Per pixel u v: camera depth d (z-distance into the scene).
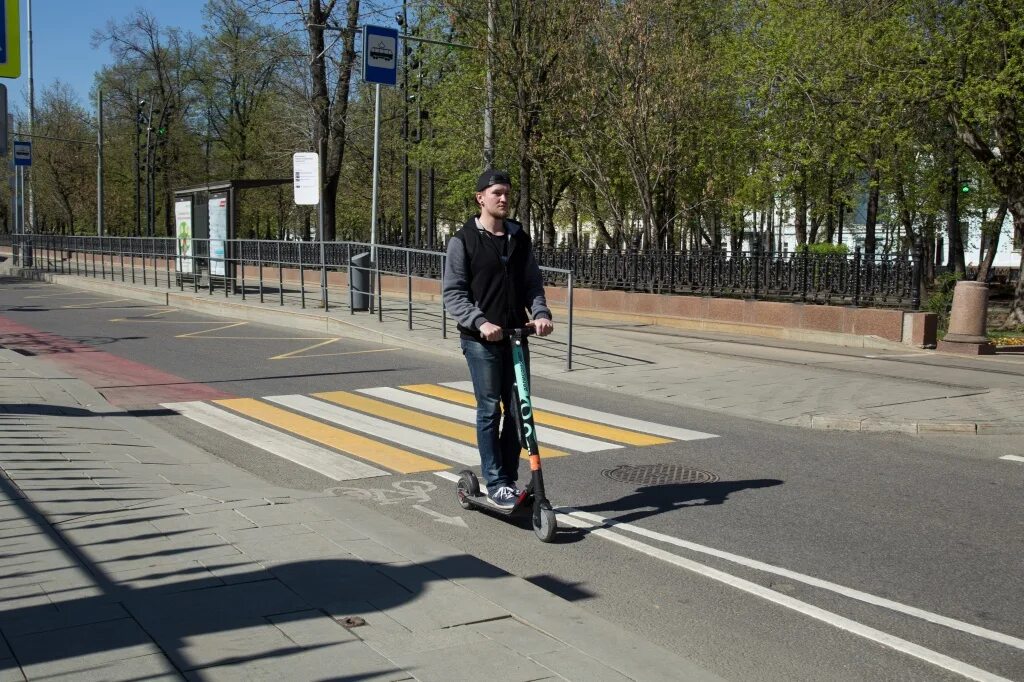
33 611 3.66
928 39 19.12
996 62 18.70
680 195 29.97
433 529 5.55
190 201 23.83
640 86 23.12
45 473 6.17
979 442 8.16
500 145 27.50
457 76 30.23
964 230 43.03
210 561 4.34
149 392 10.48
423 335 15.02
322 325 17.23
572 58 24.16
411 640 3.48
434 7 27.62
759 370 12.10
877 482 6.70
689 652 3.84
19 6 7.19
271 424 8.78
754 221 35.59
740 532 5.48
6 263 40.50
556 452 7.71
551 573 4.79
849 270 15.20
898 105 20.12
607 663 3.36
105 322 18.73
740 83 27.50
